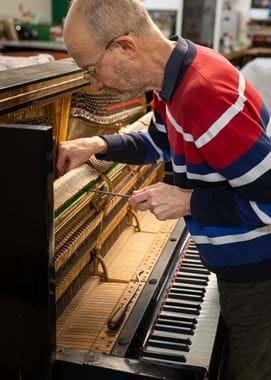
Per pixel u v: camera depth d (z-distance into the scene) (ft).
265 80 11.25
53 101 3.67
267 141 3.18
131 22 3.19
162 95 3.42
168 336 3.93
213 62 3.37
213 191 3.38
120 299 4.35
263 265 3.70
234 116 3.10
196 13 15.88
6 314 2.94
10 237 2.76
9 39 13.88
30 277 2.83
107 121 4.99
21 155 2.59
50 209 2.70
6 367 3.06
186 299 4.45
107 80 3.42
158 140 4.55
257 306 3.92
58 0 18.71
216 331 4.07
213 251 3.68
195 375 3.00
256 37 19.27
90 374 3.06
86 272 4.63
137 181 5.81
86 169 4.33
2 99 2.88
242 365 4.21
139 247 5.32
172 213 3.50
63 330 3.92
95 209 4.49
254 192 3.19
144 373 2.98
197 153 3.34
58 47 10.96
